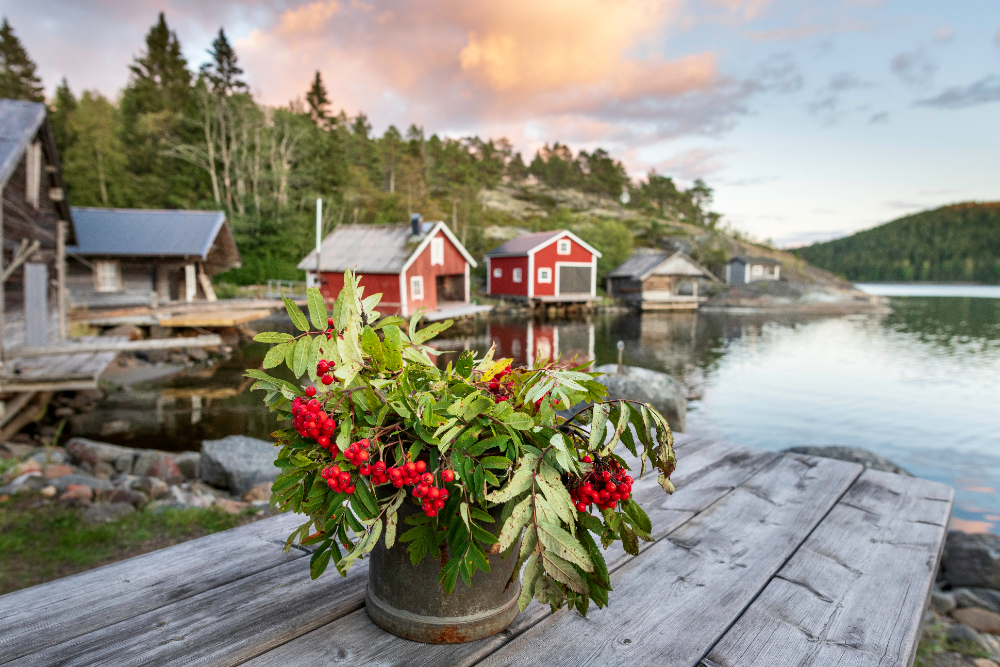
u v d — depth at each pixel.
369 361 1.19
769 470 2.52
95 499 5.04
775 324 28.89
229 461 6.05
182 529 4.45
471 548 1.06
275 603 1.42
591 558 1.10
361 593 1.47
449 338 21.59
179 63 49.88
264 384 1.14
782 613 1.40
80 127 41.09
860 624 1.35
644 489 2.27
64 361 10.13
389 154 62.31
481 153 101.25
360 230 25.47
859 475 2.46
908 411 11.36
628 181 105.00
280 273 32.53
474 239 43.59
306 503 1.13
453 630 1.24
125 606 1.41
